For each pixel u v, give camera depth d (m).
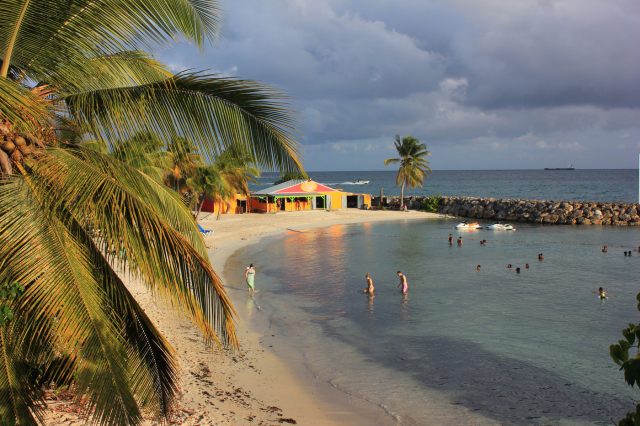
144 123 7.80
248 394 13.85
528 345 18.48
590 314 22.80
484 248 45.47
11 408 5.84
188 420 11.06
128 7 7.29
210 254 40.88
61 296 5.83
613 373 15.76
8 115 5.61
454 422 12.78
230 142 7.94
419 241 50.59
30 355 6.41
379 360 17.11
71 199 6.21
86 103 7.68
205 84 7.56
